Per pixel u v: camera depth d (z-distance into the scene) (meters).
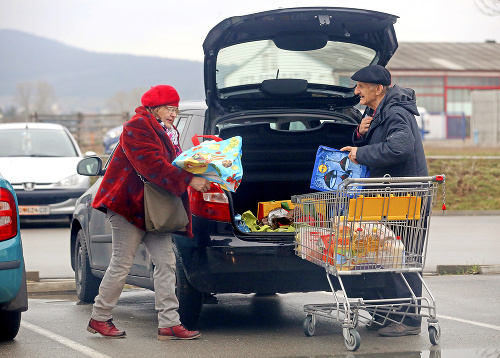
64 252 11.57
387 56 6.89
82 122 34.34
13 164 15.05
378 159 5.96
